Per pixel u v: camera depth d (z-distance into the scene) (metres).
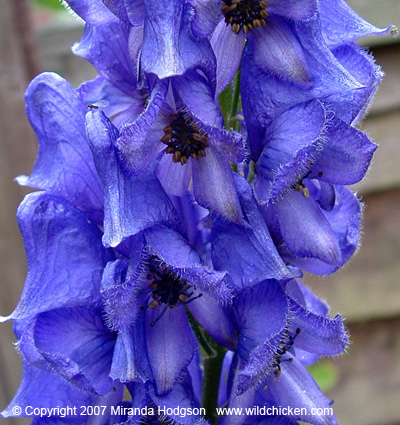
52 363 0.17
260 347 0.17
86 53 0.19
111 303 0.17
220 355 0.19
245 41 0.17
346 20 0.18
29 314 0.18
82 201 0.18
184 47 0.16
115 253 0.18
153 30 0.16
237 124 0.18
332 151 0.17
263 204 0.17
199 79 0.16
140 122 0.16
